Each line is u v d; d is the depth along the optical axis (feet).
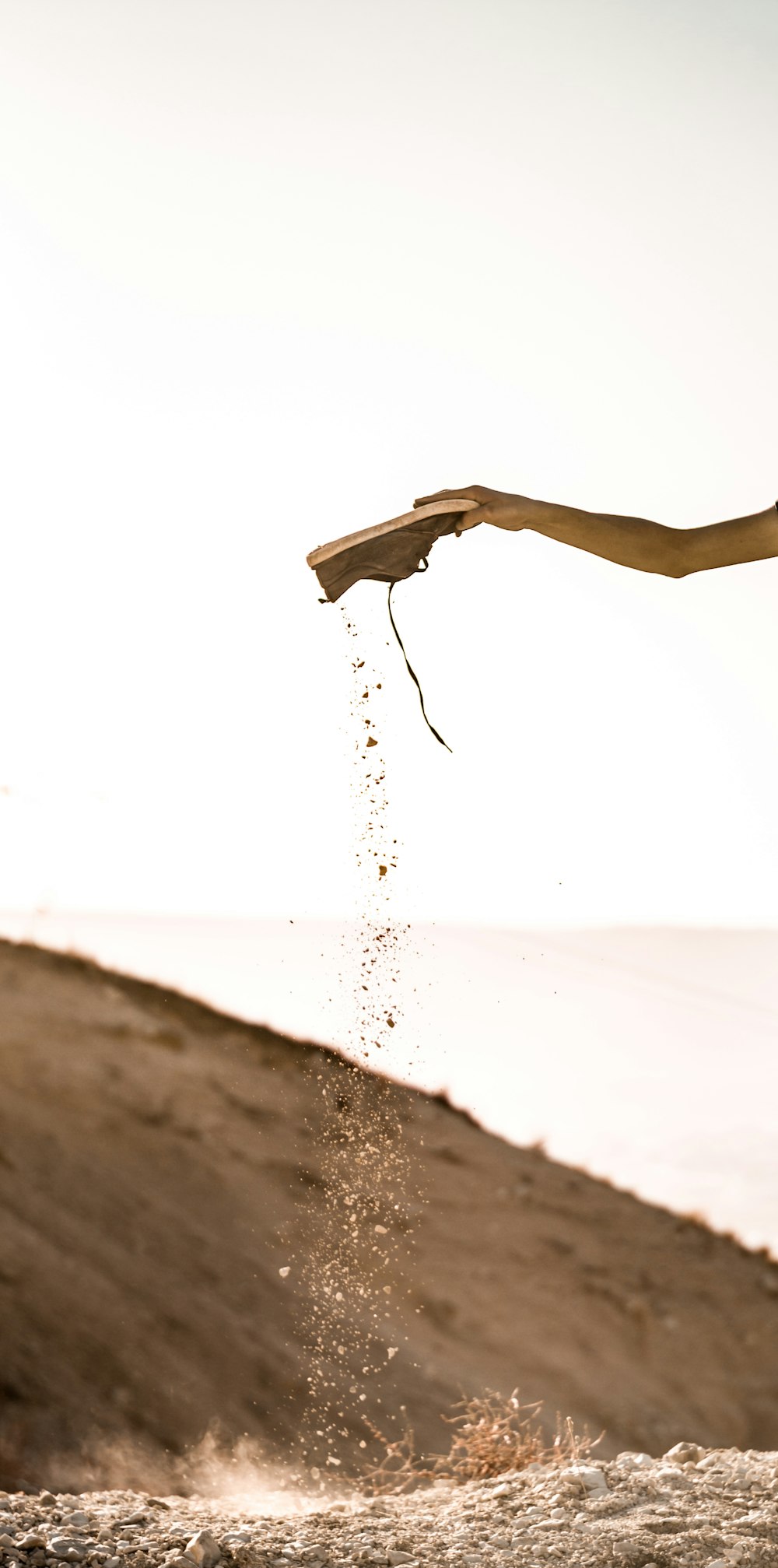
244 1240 57.72
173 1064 75.41
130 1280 51.19
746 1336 58.54
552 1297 58.75
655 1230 69.21
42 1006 79.20
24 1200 55.47
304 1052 81.41
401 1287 56.44
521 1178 72.54
